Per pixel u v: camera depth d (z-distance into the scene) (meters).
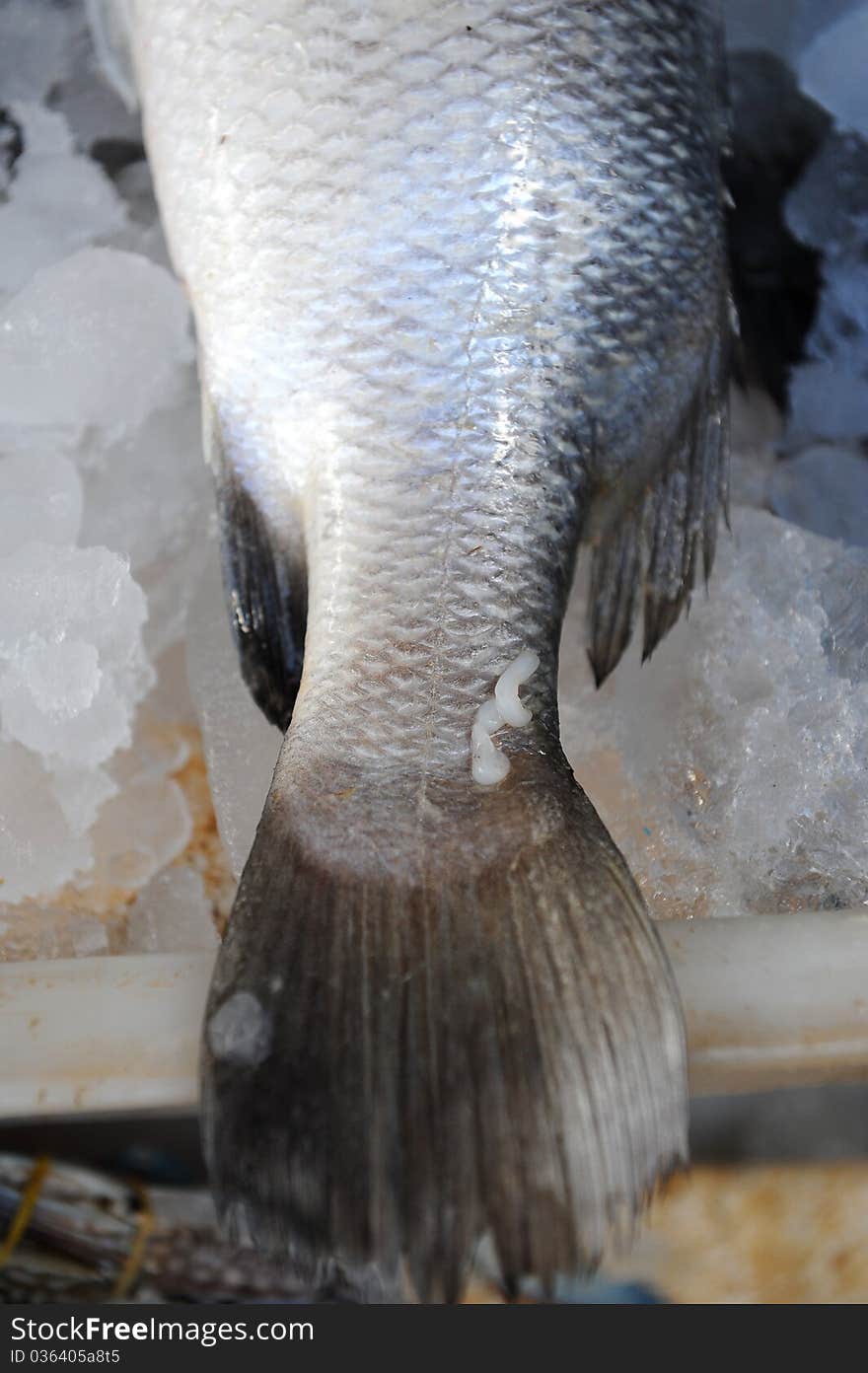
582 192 0.48
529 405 0.48
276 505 0.51
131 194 0.67
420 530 0.47
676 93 0.50
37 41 0.69
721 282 0.51
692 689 0.54
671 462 0.51
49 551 0.53
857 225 0.67
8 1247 0.41
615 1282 0.41
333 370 0.48
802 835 0.50
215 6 0.50
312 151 0.48
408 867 0.41
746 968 0.42
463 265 0.48
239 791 0.52
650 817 0.51
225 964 0.40
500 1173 0.37
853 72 0.66
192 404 0.62
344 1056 0.38
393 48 0.48
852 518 0.61
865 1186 0.41
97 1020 0.41
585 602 0.56
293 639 0.52
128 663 0.54
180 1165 0.40
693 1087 0.41
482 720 0.44
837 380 0.65
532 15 0.48
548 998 0.39
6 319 0.58
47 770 0.52
